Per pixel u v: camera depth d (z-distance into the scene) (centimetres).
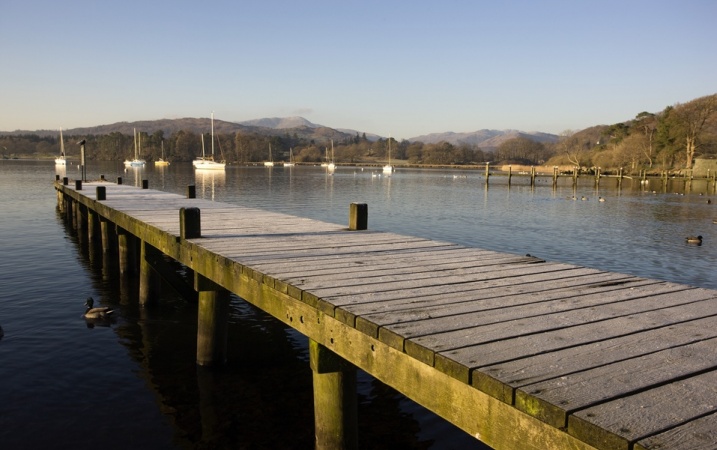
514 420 289
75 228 2258
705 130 8825
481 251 748
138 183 5784
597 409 261
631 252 1931
